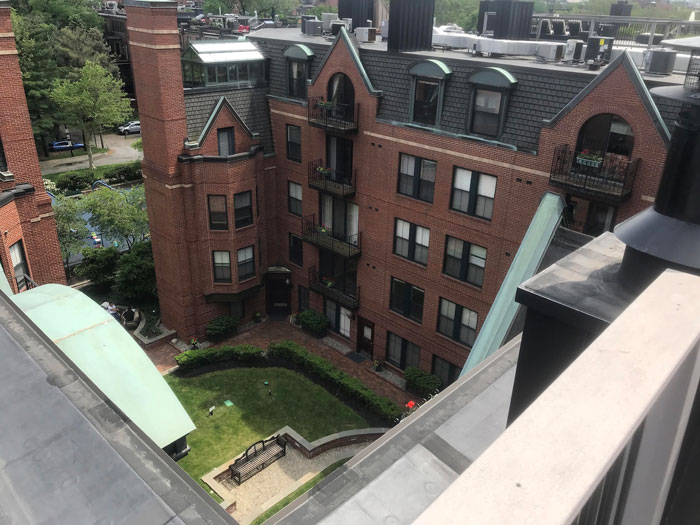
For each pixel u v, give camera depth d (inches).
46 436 107.9
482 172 906.1
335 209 1181.7
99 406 115.5
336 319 1289.4
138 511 93.1
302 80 1145.4
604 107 752.3
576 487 69.7
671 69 834.2
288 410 1053.2
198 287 1221.7
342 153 1115.3
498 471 72.6
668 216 221.3
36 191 884.0
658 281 128.8
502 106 858.1
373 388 1151.6
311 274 1274.6
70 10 2832.2
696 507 132.2
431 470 268.1
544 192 842.8
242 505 850.8
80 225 1428.4
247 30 1931.6
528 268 665.6
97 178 2166.6
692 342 102.1
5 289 535.8
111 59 2741.1
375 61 1019.9
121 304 1378.0
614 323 109.0
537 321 237.9
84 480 98.9
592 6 4773.6
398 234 1080.8
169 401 452.1
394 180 1035.9
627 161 746.2
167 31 1009.5
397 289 1125.7
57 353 131.8
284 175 1250.0
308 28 1302.9
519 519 64.9
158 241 1202.6
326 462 938.1
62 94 2138.3
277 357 1195.3
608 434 78.9
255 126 1204.5
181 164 1104.8
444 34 1116.5
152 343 1227.9
